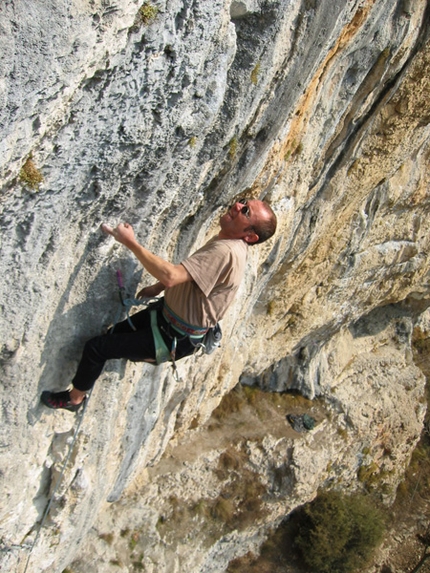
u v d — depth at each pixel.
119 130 3.13
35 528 5.73
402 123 7.91
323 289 11.62
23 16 2.23
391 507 16.22
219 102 3.58
